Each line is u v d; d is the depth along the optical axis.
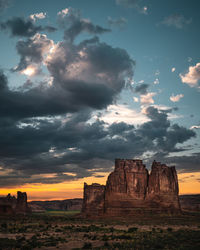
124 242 45.16
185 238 49.19
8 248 39.38
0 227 78.25
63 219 125.25
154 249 37.78
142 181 131.62
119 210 124.12
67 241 48.38
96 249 38.38
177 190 130.50
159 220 108.81
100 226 84.00
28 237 54.25
